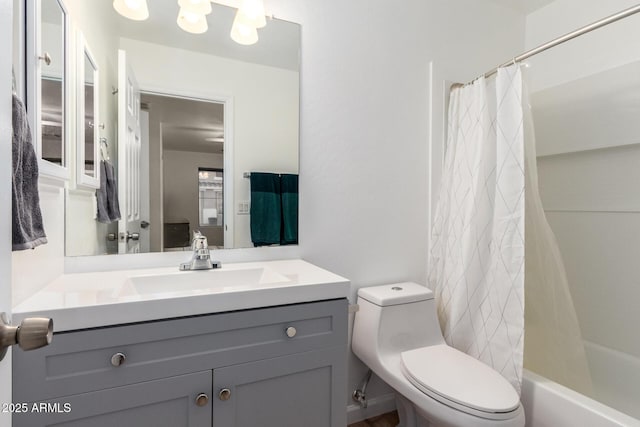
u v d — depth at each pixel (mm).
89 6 1171
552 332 1532
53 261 1040
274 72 1485
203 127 1380
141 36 1276
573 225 1898
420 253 1829
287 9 1489
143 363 822
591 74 1821
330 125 1588
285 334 998
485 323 1485
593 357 1754
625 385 1603
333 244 1610
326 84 1575
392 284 1727
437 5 1842
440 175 1839
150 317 827
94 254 1198
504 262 1418
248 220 1457
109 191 1225
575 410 1160
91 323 772
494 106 1565
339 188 1616
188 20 1350
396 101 1737
